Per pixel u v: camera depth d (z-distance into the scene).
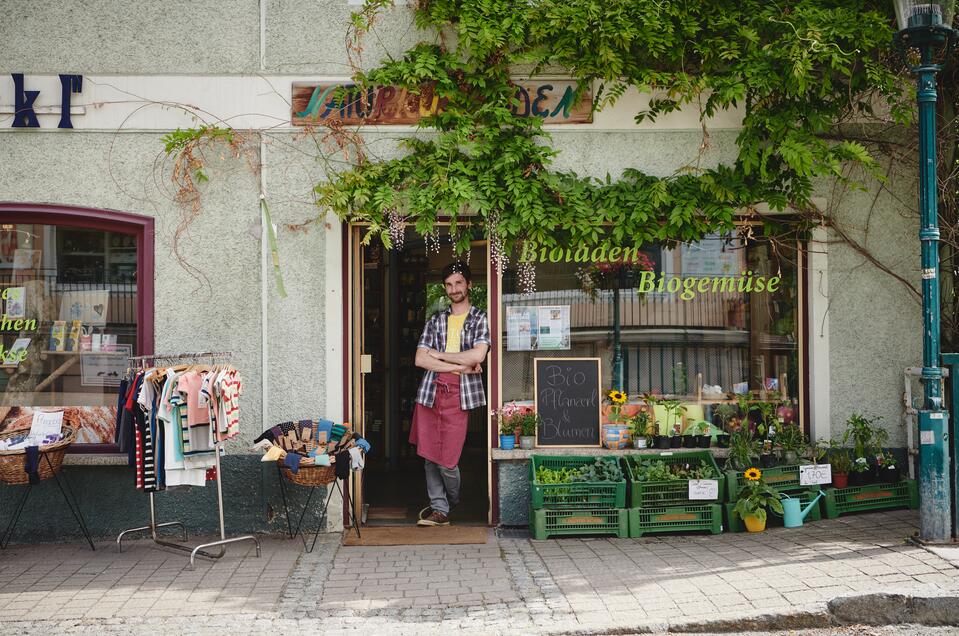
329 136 6.40
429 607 4.68
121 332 6.52
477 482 8.36
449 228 6.65
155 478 5.57
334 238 6.40
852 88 6.21
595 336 6.63
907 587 4.56
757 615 4.35
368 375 9.33
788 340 6.65
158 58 6.39
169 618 4.57
